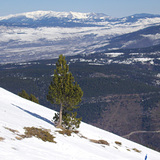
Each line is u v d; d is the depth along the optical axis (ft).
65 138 104.83
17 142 73.92
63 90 124.77
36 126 105.09
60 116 127.54
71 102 126.52
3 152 61.31
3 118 99.50
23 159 61.31
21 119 111.04
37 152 71.20
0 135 73.67
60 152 81.00
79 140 112.37
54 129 114.62
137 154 128.67
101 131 164.66
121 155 112.68
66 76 126.31
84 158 83.92
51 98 128.16
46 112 180.45
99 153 99.81
